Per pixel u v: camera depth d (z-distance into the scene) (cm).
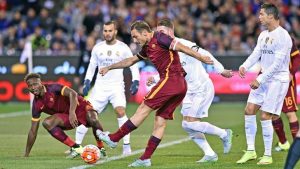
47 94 2609
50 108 2631
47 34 6106
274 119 2733
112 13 5959
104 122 4244
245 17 6050
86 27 5766
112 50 2931
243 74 2530
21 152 2861
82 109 2655
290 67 2784
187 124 2583
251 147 2519
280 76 2464
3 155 2758
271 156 2569
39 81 2581
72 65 5372
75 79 5291
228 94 5325
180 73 2373
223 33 5938
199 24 5975
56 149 2959
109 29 2925
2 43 5978
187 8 6169
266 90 2483
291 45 2448
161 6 5959
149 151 2395
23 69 5456
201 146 2577
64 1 6781
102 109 2969
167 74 2358
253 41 5669
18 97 5469
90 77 2973
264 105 2475
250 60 2530
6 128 3897
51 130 2605
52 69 5409
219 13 6041
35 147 3033
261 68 2522
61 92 2603
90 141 3300
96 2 6397
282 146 2900
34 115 2661
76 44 5828
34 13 6391
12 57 5469
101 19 5800
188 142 3234
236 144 3112
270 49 2453
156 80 2619
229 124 4012
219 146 3039
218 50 5675
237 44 5703
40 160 2583
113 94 2944
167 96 2342
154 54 2358
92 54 2962
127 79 5197
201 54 2377
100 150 2641
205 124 2584
